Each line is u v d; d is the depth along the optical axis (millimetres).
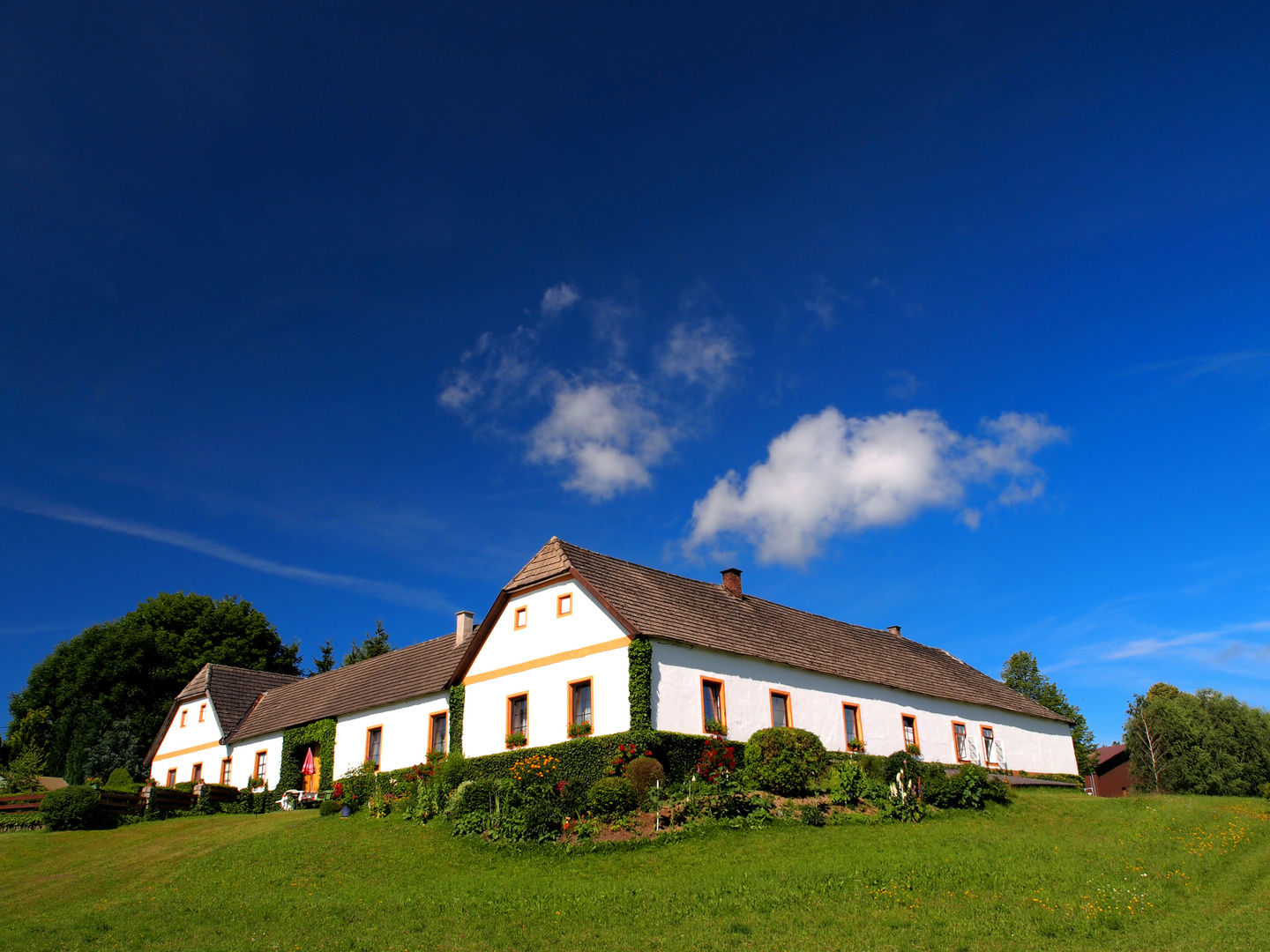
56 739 48719
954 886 15797
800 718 29766
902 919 14062
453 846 21000
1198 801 25641
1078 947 12766
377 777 29641
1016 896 15234
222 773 41969
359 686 38031
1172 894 15438
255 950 14219
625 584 28797
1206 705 44812
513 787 22234
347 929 15156
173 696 53906
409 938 14492
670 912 14969
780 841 19562
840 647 35250
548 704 27344
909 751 33156
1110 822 22656
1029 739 41531
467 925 15086
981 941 13047
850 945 13055
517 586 29656
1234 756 41594
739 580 34750
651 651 25562
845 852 18609
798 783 23719
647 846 19391
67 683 50625
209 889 19109
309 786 36875
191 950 14336
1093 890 15484
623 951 13352
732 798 21438
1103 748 56781
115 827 28719
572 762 25391
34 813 28781
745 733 27453
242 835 24719
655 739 24125
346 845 21938
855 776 23750
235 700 44625
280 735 39188
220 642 58375
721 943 13414
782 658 29938
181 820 29938
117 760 47219
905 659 39125
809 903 15086
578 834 20234
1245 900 15023
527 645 28797
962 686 39938
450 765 28188
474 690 30062
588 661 26672
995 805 24766
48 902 18875
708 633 28375
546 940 14094
